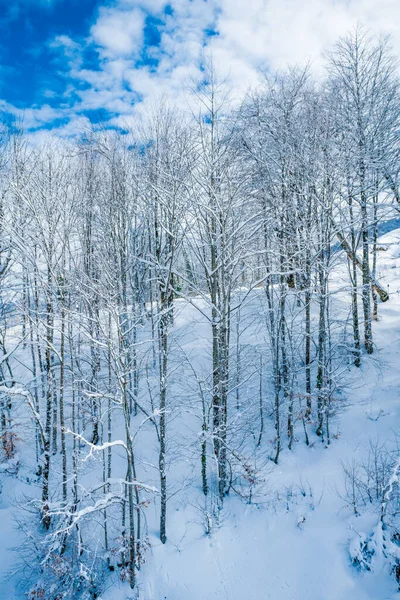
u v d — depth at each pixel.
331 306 19.69
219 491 12.60
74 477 11.24
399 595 8.90
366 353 17.09
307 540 10.91
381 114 15.70
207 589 10.38
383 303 20.28
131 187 14.81
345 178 15.05
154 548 11.28
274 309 15.73
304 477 12.77
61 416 11.72
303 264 14.69
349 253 16.53
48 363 12.41
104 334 9.98
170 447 13.77
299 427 15.13
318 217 14.31
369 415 14.37
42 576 10.88
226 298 13.08
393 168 15.99
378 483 11.37
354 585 9.58
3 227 11.00
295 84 15.98
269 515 11.84
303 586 9.99
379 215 16.64
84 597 10.32
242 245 12.27
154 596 10.32
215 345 12.72
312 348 17.78
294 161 14.33
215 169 11.87
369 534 10.20
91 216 13.68
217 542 11.36
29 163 12.12
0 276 13.59
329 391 14.05
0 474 14.20
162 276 12.48
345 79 16.31
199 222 12.45
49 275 11.47
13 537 11.89
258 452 14.26
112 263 11.44
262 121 15.95
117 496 10.40
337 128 15.09
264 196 14.65
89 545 11.52
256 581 10.38
